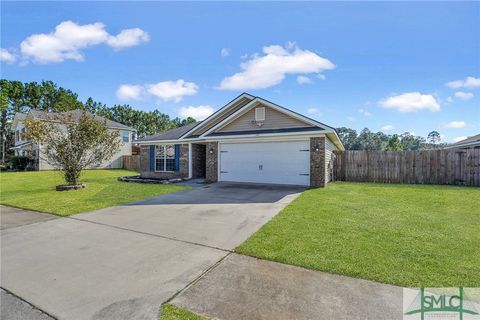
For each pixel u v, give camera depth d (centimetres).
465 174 1212
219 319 243
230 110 1479
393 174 1346
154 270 347
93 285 311
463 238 444
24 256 402
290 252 391
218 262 367
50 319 250
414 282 299
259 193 971
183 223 571
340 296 276
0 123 3769
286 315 246
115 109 5138
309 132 1120
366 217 589
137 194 976
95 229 537
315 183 1136
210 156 1394
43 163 2423
